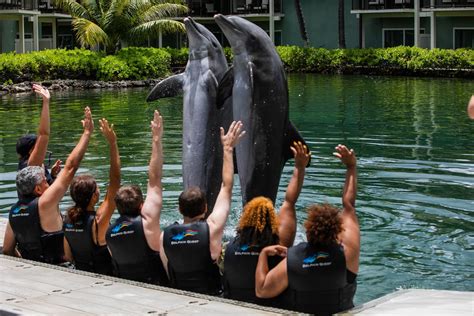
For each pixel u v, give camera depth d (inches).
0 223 363.3
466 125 765.9
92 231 278.1
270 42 327.6
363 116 850.8
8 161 593.9
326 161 583.5
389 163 573.3
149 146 660.1
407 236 380.2
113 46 1585.9
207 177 348.5
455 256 347.9
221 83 332.5
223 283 249.8
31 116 898.7
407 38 1744.6
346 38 1820.9
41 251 289.7
